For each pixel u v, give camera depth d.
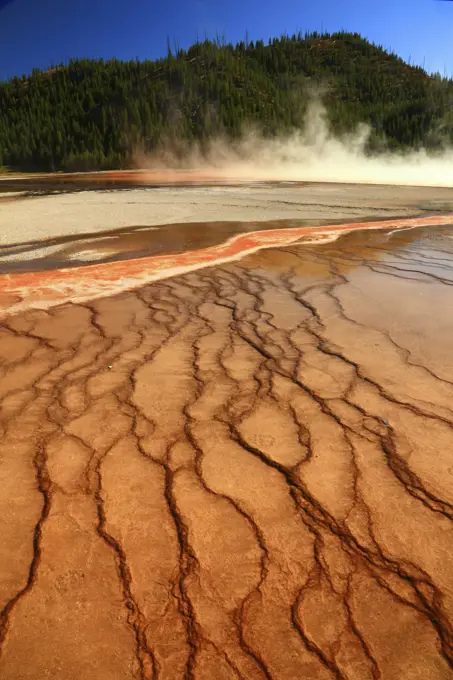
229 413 2.34
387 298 4.27
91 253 6.49
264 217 10.08
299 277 5.11
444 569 1.43
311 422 2.25
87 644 1.21
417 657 1.18
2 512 1.68
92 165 62.81
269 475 1.87
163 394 2.53
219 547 1.52
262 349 3.15
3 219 9.78
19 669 1.15
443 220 9.55
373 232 8.06
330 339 3.31
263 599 1.33
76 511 1.68
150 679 1.12
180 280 5.04
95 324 3.68
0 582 1.39
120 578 1.41
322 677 1.13
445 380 2.65
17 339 3.35
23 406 2.41
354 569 1.43
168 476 1.87
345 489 1.79
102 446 2.06
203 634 1.23
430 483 1.81
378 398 2.46
